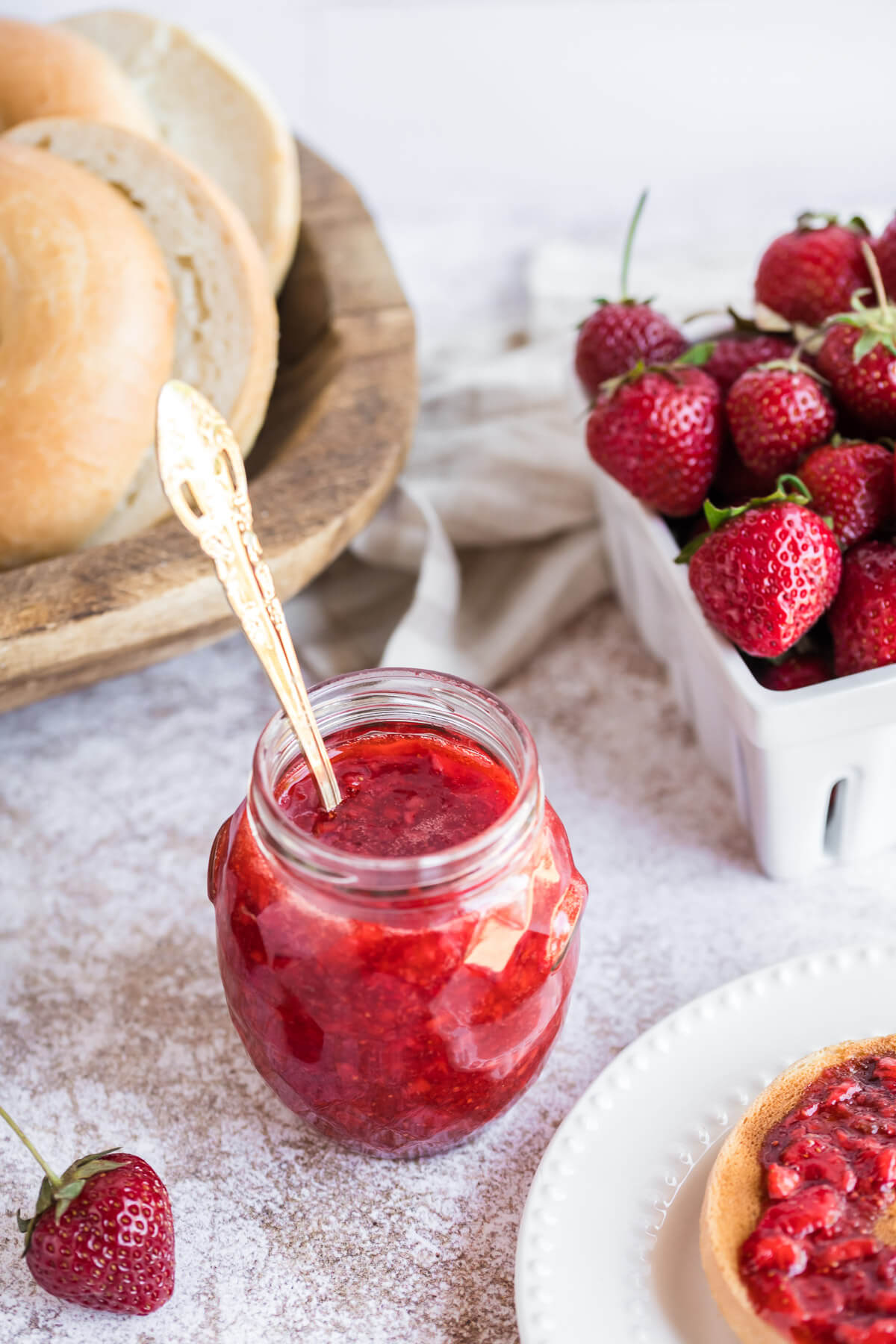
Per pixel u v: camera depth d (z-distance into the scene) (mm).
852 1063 509
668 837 612
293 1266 509
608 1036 554
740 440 579
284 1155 532
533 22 1268
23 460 607
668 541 590
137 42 728
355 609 704
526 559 716
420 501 691
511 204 1038
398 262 929
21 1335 497
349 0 1283
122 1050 559
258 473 673
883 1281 459
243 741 654
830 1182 479
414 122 1152
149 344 622
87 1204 487
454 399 765
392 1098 494
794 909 585
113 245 622
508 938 484
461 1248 511
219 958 511
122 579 577
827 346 581
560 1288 485
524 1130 535
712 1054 526
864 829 585
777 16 1255
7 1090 549
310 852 470
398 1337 494
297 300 715
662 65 1201
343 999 479
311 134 1141
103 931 591
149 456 632
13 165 629
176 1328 497
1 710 594
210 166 714
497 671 669
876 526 563
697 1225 497
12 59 687
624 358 614
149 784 639
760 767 559
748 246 876
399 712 517
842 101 1140
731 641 556
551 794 629
